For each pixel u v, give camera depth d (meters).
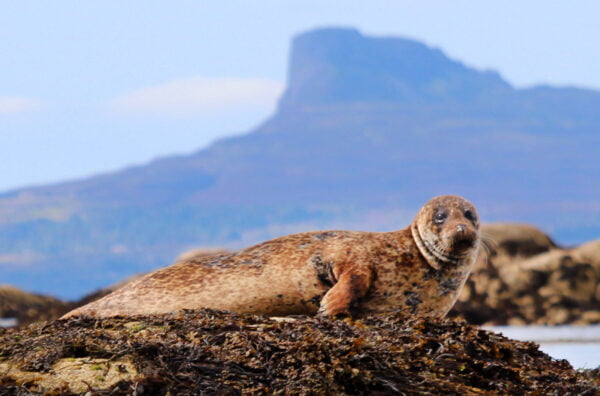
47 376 30.00
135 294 43.66
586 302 97.69
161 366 30.30
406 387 30.95
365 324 37.00
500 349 35.75
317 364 30.75
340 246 44.19
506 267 101.88
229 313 36.50
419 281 44.28
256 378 30.36
